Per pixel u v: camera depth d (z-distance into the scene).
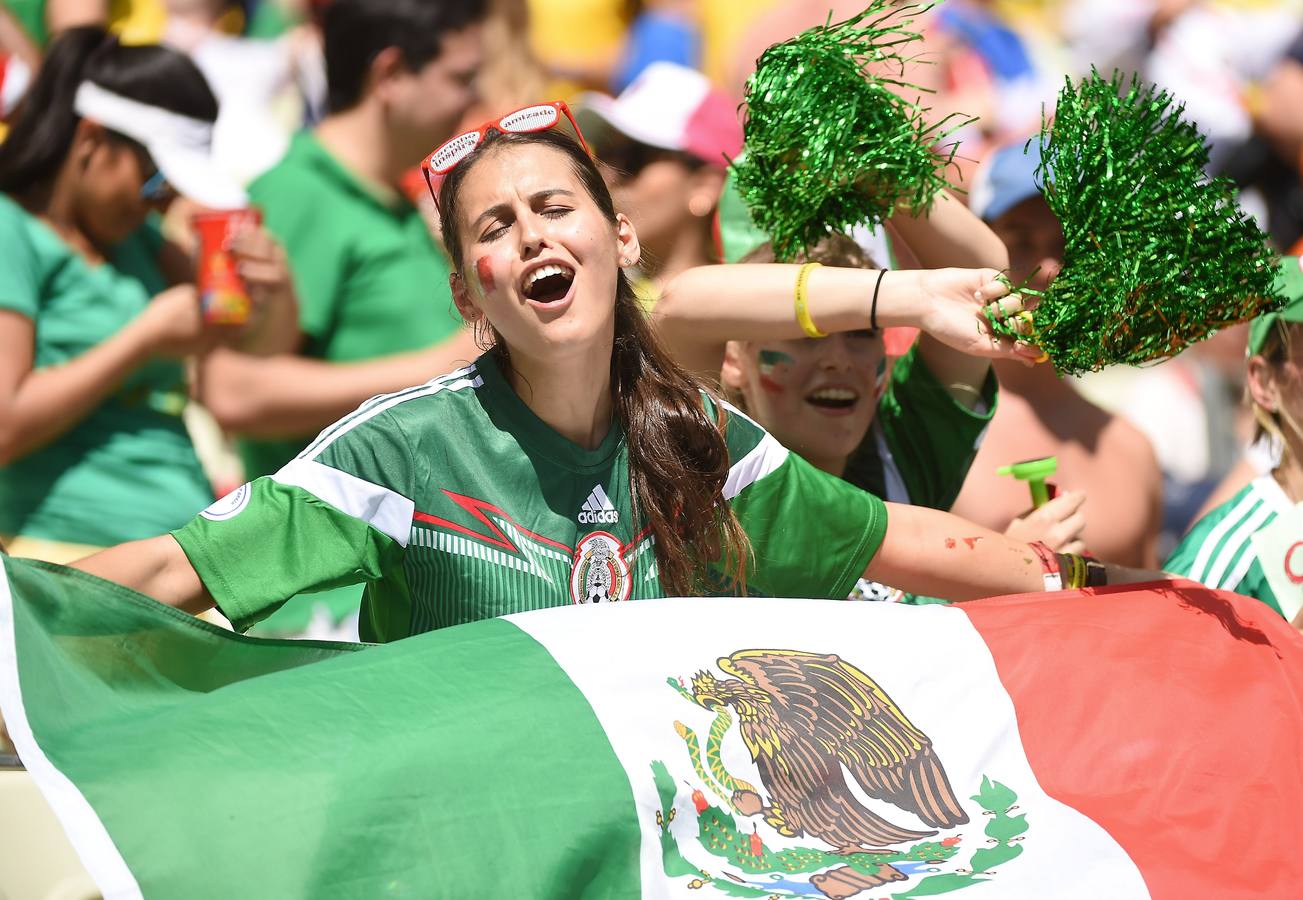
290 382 15.84
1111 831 9.30
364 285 16.30
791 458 10.83
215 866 7.69
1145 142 9.84
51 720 8.27
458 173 9.86
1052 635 10.44
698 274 11.88
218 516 9.48
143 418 15.77
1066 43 25.94
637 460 10.25
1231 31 26.38
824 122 11.12
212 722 8.38
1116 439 17.88
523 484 9.95
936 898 8.62
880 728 9.73
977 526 11.34
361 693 8.77
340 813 8.05
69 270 15.47
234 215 15.66
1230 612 10.88
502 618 9.64
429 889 8.03
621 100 17.48
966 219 12.41
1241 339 24.75
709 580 10.73
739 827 9.00
